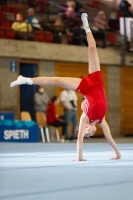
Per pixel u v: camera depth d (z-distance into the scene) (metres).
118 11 29.86
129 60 25.38
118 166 7.82
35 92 21.95
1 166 7.92
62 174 6.63
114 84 25.42
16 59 21.55
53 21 25.34
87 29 9.32
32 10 23.36
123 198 4.43
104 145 15.77
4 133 18.38
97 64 8.95
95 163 8.40
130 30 25.20
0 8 24.69
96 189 5.09
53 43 22.69
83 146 15.09
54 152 11.81
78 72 24.00
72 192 4.87
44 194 4.73
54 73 23.08
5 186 5.39
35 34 22.56
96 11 28.47
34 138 18.92
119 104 25.69
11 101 21.75
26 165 8.09
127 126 26.05
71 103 20.84
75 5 25.33
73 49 23.28
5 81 21.45
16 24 22.03
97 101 8.63
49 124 20.44
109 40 25.62
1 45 21.02
